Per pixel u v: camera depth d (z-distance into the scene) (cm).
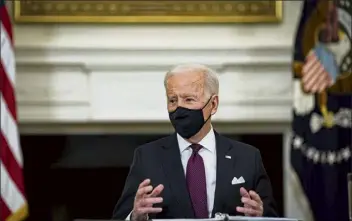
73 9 1466
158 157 781
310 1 1370
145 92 1471
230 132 1502
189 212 752
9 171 1270
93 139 1493
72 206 1485
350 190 994
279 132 1505
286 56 1475
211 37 1483
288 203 1499
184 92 772
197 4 1475
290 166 1467
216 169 769
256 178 774
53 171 1491
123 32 1479
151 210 716
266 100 1480
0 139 1267
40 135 1491
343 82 1364
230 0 1480
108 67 1466
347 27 1366
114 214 775
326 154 1362
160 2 1471
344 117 1364
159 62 1465
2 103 1273
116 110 1471
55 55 1461
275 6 1479
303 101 1370
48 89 1467
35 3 1463
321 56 1366
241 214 747
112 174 1491
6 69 1281
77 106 1473
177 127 771
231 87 1480
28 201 1483
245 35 1487
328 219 1360
